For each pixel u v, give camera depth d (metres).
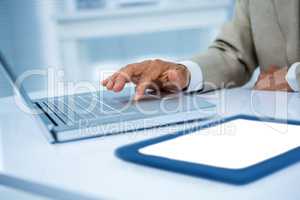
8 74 0.71
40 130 0.62
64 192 0.39
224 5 2.56
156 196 0.36
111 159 0.47
